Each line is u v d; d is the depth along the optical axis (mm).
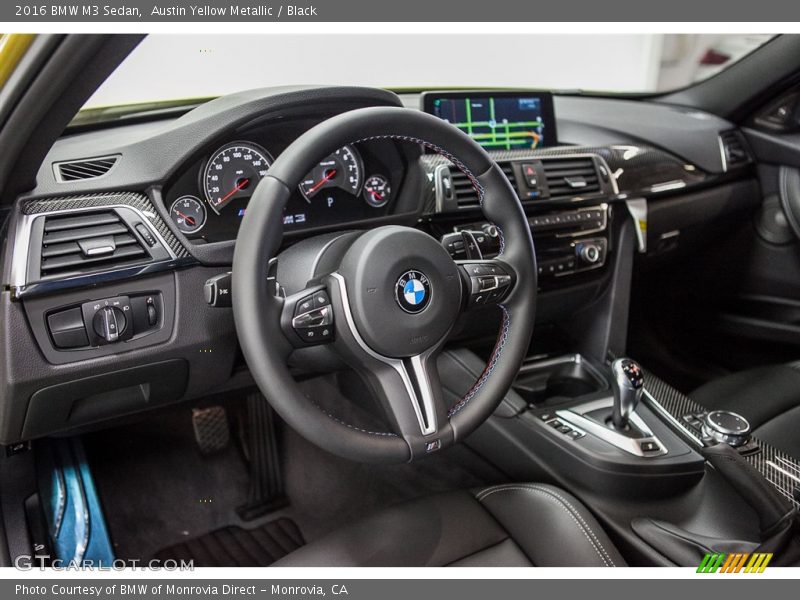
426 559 1015
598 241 1646
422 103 1612
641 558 1184
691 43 2334
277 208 901
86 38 826
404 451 957
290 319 917
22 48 826
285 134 1238
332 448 917
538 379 1620
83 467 1531
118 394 1203
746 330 2053
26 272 1031
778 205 2039
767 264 2082
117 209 1101
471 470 1592
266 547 1505
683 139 1922
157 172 1131
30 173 1015
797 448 1360
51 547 1366
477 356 1627
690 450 1312
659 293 2262
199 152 1150
